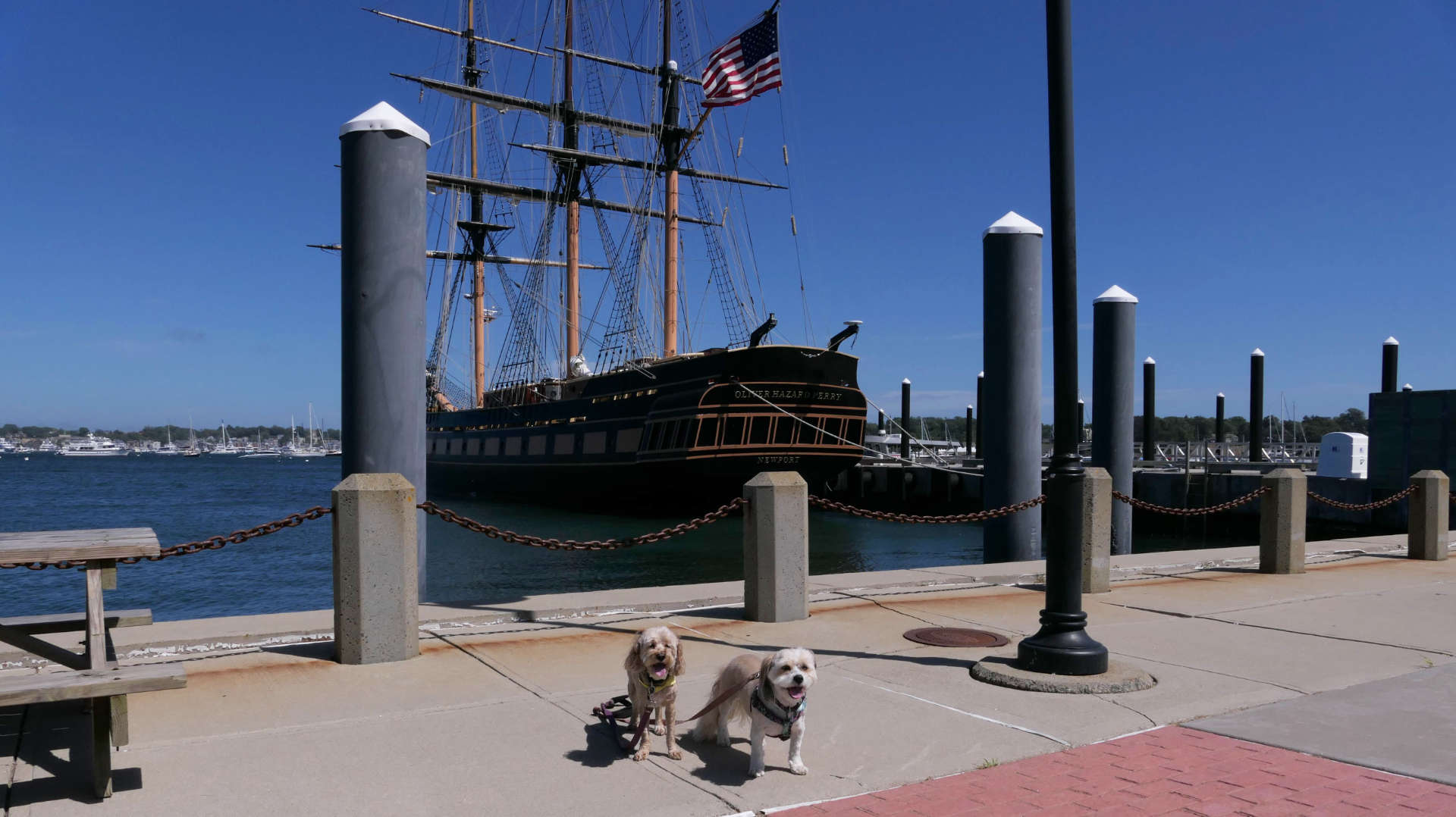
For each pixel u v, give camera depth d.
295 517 7.77
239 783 4.96
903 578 12.02
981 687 7.07
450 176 63.19
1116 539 17.66
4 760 5.23
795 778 5.14
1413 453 30.44
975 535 42.00
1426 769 5.28
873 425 95.75
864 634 8.99
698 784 5.04
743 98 36.97
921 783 5.10
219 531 45.62
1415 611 10.50
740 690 5.38
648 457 44.22
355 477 7.57
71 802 4.66
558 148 56.31
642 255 56.31
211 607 23.88
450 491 69.44
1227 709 6.52
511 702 6.52
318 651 7.95
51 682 4.44
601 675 7.29
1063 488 7.40
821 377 42.03
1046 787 5.04
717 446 41.00
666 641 5.35
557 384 55.19
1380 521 31.27
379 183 10.38
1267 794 4.95
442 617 9.09
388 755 5.44
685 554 33.44
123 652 7.59
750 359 39.94
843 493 57.06
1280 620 9.91
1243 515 37.12
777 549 9.46
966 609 10.41
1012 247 14.79
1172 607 10.73
